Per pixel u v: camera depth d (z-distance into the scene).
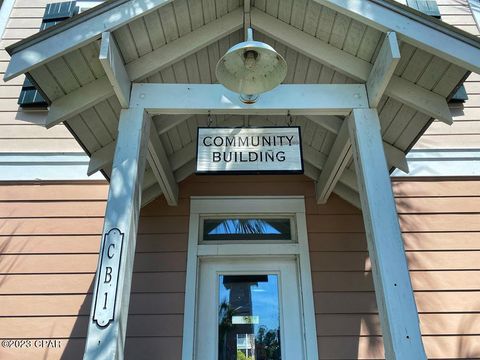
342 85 2.49
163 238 3.44
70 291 3.28
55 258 3.39
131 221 2.11
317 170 3.56
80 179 3.71
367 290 3.28
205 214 3.55
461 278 3.33
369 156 2.29
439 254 3.42
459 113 4.03
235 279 3.40
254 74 2.28
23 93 4.00
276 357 3.16
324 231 3.48
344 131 2.85
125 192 2.16
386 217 2.12
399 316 1.88
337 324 3.16
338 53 2.53
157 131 2.90
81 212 3.58
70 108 2.40
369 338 3.12
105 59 2.12
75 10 4.47
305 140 3.37
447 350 3.10
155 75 2.59
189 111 2.43
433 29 2.20
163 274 3.31
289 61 2.82
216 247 3.41
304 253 3.39
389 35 2.20
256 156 2.29
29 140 3.87
